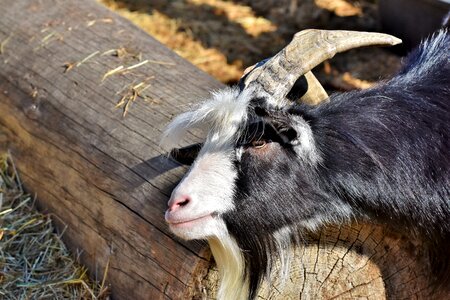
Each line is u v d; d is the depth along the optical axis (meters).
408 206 4.53
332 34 4.47
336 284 4.64
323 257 4.59
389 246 4.64
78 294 5.13
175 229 4.14
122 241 4.83
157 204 4.62
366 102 4.58
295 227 4.43
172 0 10.06
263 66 4.34
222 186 4.16
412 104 4.61
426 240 4.68
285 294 4.61
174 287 4.44
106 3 9.91
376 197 4.46
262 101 4.21
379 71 8.24
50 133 5.52
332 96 4.73
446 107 4.65
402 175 4.48
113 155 5.02
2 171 5.99
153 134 5.00
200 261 4.34
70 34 6.17
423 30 8.04
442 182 4.57
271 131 4.22
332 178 4.39
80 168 5.21
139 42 6.04
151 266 4.60
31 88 5.84
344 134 4.42
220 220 4.20
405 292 4.75
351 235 4.59
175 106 5.20
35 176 5.71
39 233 5.53
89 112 5.38
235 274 4.40
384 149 4.45
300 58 4.34
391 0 8.27
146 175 4.78
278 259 4.50
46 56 6.00
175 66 5.71
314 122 4.43
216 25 9.38
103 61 5.79
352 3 9.80
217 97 4.26
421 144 4.53
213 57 8.67
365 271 4.65
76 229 5.31
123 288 4.88
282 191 4.29
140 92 5.39
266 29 9.31
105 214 4.96
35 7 6.54
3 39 6.37
